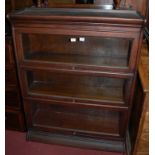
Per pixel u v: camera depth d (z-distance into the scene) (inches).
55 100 59.6
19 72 57.4
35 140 67.1
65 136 65.5
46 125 65.8
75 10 52.0
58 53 60.1
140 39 47.0
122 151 62.2
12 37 52.7
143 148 55.2
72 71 54.1
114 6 54.8
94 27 47.3
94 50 58.0
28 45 58.7
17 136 69.6
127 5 59.5
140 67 53.1
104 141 63.5
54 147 65.0
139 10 59.9
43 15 47.8
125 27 46.1
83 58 56.6
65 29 48.9
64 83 65.7
